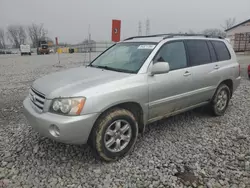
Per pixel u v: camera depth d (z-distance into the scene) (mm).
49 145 3514
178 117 4727
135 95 3111
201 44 4312
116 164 3020
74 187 2580
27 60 23875
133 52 3746
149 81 3297
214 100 4555
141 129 3475
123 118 3055
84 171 2867
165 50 3670
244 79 9070
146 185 2605
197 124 4355
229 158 3145
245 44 28062
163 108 3588
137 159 3135
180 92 3756
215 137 3805
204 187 2570
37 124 2865
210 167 2936
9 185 2602
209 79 4258
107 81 2988
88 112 2717
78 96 2705
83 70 3689
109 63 3852
